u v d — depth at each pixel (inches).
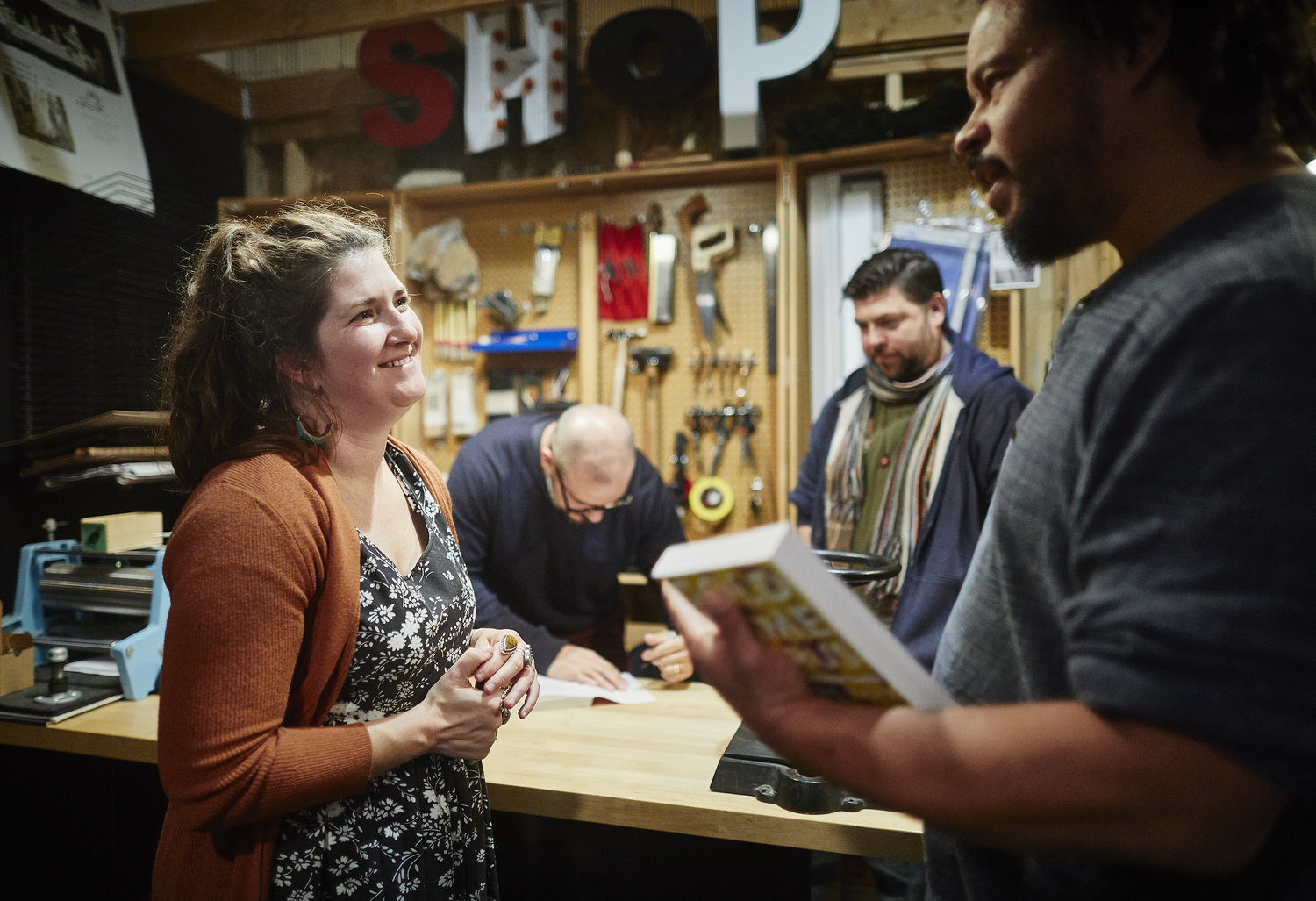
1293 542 18.1
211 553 37.6
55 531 108.5
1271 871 22.2
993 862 28.8
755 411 131.1
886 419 96.6
